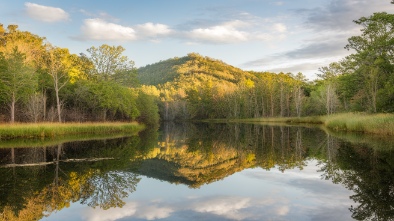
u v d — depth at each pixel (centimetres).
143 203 998
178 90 14862
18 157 1872
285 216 833
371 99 3888
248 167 1658
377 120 2942
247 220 808
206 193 1117
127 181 1334
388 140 2450
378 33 3800
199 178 1407
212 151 2411
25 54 3681
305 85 9606
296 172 1470
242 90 10712
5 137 2812
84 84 4491
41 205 981
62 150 2203
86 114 4600
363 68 3909
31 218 862
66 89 4356
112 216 867
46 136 3105
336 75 7381
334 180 1259
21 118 3606
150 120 6656
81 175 1429
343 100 5994
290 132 3956
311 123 6091
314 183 1226
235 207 930
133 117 4975
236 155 2155
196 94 11856
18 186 1211
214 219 820
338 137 2903
